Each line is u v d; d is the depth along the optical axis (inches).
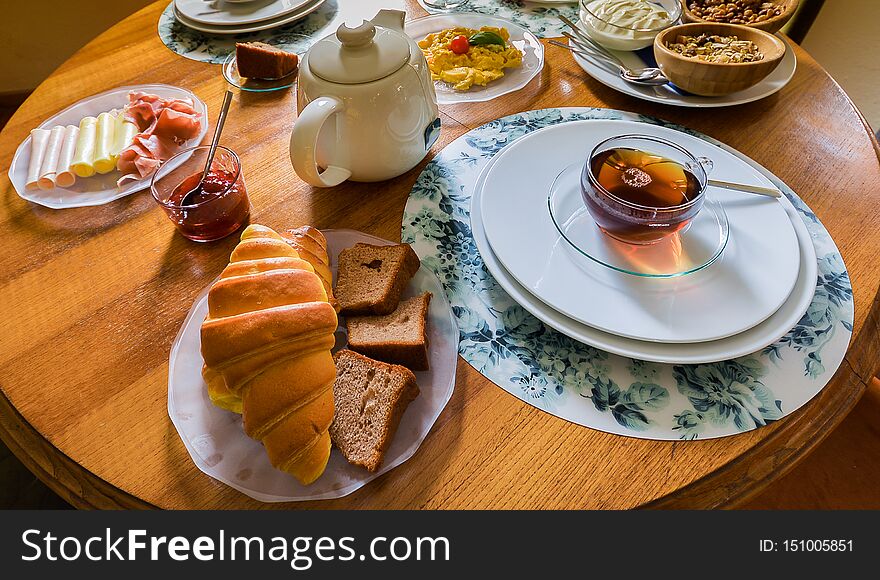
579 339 24.3
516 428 22.7
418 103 30.2
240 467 21.9
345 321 26.0
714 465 21.6
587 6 43.0
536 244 27.9
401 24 33.2
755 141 34.3
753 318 24.4
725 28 37.0
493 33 41.5
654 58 39.9
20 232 30.8
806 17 70.4
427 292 26.6
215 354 20.4
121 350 25.6
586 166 27.9
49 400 24.1
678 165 28.5
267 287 21.6
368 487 21.5
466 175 32.9
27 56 87.0
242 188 30.2
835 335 24.9
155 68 41.8
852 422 37.8
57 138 35.1
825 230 28.9
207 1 46.6
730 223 28.4
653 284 25.9
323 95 28.6
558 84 39.4
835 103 36.9
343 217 30.9
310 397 20.8
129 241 30.2
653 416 22.9
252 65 39.4
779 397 23.2
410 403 23.5
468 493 21.2
